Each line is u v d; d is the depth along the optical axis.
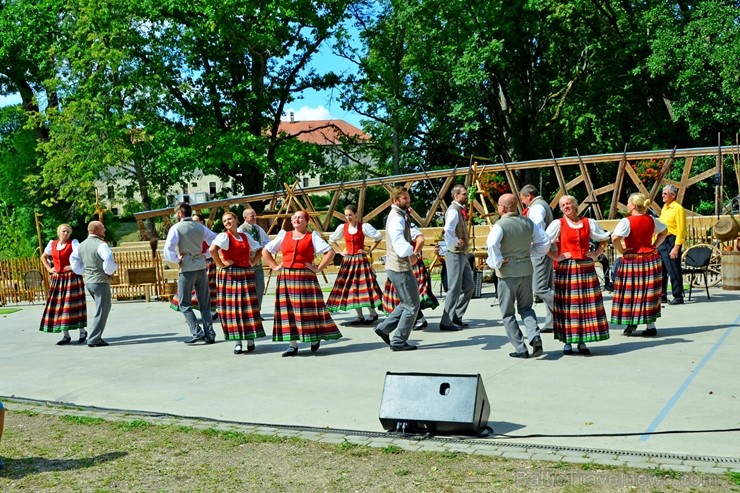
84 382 6.65
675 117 20.42
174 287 13.32
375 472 3.90
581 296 6.48
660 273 7.20
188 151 21.31
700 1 20.22
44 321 8.82
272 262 7.32
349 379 6.14
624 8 22.80
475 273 10.95
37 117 23.08
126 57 21.03
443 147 26.64
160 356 7.73
